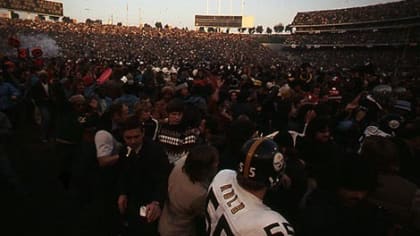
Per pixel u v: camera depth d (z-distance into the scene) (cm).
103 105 727
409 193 279
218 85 1030
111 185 451
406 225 268
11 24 7125
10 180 649
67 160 527
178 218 348
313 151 402
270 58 8369
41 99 985
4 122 754
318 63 7569
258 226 199
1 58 1514
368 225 221
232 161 382
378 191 281
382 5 7656
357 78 1178
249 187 213
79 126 527
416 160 398
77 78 1056
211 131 538
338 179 234
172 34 9381
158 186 367
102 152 444
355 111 699
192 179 333
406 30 6438
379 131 540
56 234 530
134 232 389
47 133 975
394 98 874
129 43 8106
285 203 333
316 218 235
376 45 6912
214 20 11381
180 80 1280
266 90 1021
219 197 229
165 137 452
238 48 9006
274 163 212
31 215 589
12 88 984
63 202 637
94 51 6825
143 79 1236
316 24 9194
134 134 372
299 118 622
